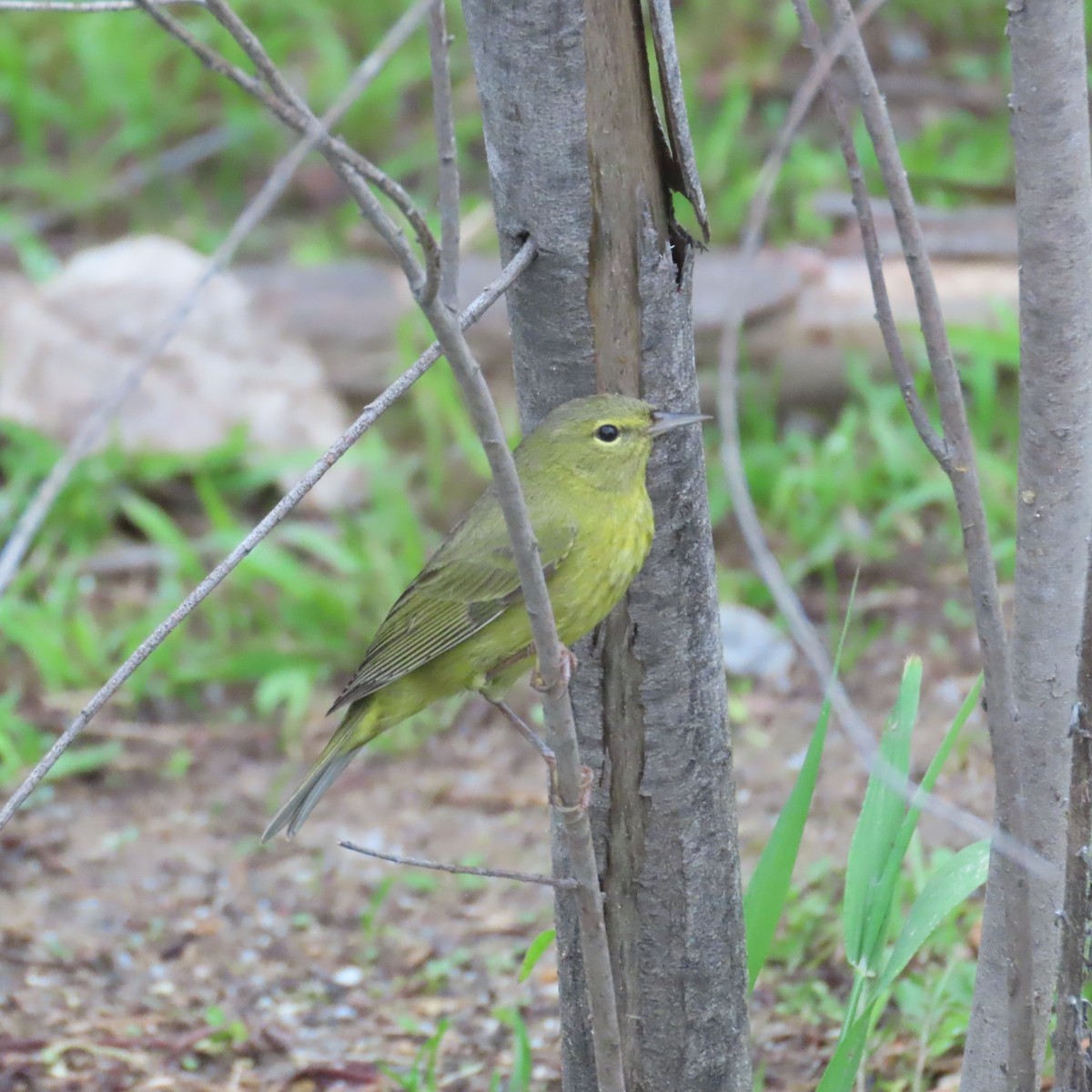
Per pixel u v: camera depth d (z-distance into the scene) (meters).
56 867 11.98
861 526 14.92
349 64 20.94
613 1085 6.35
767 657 13.65
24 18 21.59
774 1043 9.61
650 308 6.59
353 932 11.22
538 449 6.95
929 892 7.05
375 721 8.45
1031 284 5.87
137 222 19.55
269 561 14.15
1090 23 19.05
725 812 7.16
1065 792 6.36
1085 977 6.07
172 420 16.16
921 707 12.89
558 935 7.45
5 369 16.33
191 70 21.20
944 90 20.33
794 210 17.64
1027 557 6.18
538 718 13.34
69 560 15.06
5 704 13.42
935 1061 9.11
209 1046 9.93
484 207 18.20
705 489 6.98
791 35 21.27
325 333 16.83
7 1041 9.91
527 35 6.11
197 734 13.47
